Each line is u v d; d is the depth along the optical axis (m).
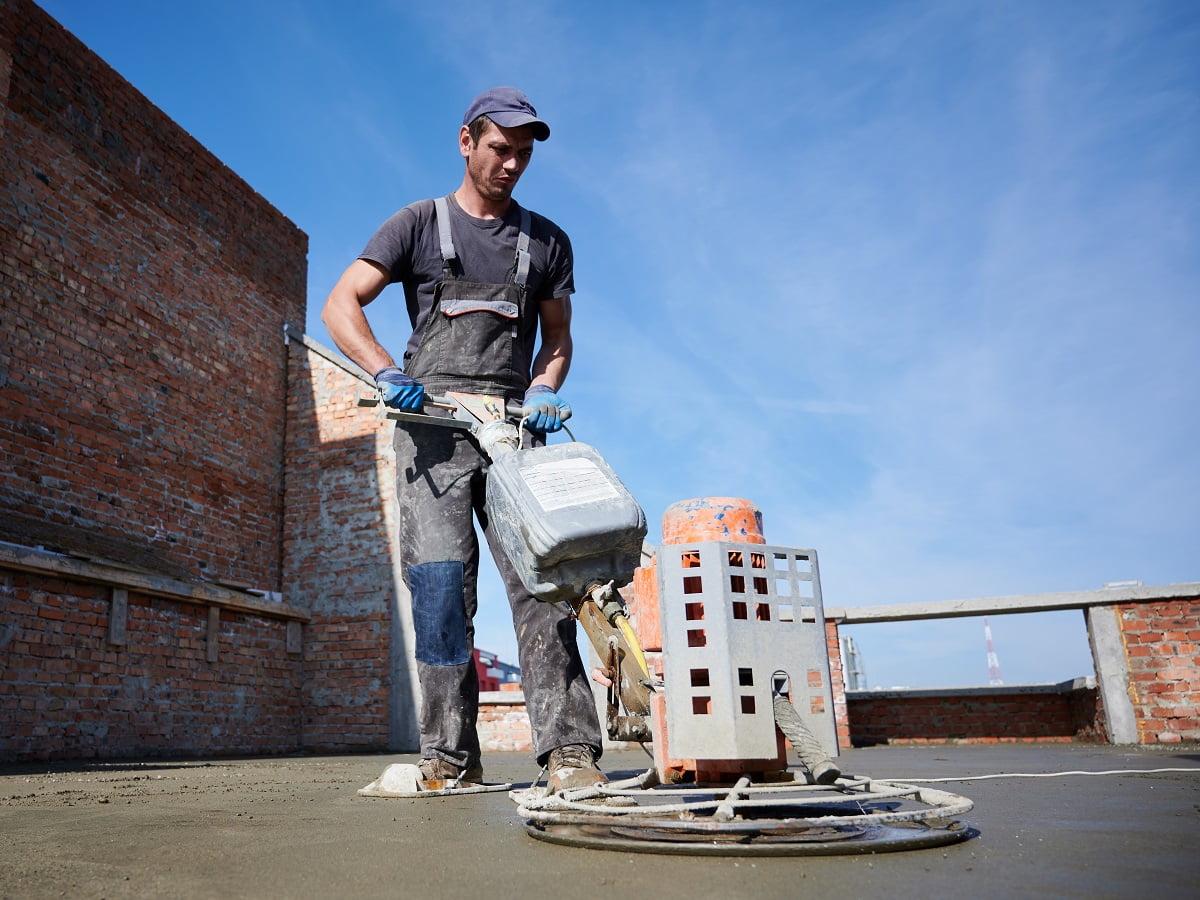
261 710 8.59
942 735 8.70
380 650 9.08
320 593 9.41
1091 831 1.60
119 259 8.15
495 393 2.69
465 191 2.77
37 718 6.23
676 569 1.77
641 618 2.39
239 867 1.38
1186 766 3.70
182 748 7.56
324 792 3.02
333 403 9.89
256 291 9.98
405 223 2.69
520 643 2.49
